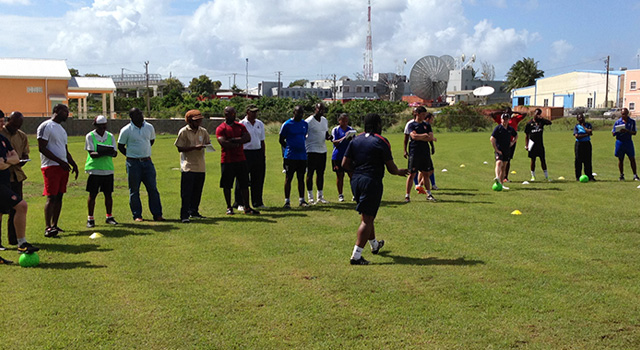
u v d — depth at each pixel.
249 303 5.05
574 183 13.82
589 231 7.96
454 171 17.05
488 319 4.62
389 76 110.88
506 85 108.31
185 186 9.05
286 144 10.34
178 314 4.79
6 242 7.64
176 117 47.72
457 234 7.86
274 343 4.21
